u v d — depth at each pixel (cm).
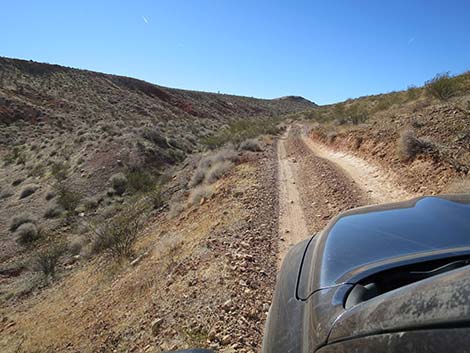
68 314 844
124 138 3173
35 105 6381
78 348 596
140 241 1252
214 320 468
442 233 202
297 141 2650
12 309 1119
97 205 2255
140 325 551
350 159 1462
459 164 843
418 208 250
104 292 866
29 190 2630
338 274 188
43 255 1435
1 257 1739
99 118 6431
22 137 4978
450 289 103
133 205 1953
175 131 4322
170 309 545
